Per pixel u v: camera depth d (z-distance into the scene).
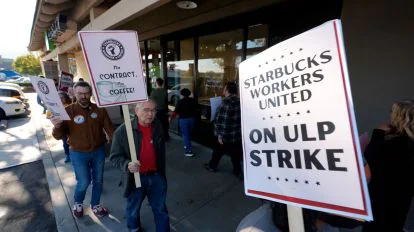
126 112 2.07
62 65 11.41
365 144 1.87
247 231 1.25
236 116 3.58
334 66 0.90
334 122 0.91
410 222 2.54
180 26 5.38
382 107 2.65
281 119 1.07
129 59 2.09
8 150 5.91
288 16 3.58
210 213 3.07
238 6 3.99
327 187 0.92
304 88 0.99
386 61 2.56
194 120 4.90
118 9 3.64
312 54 0.96
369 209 0.82
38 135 7.18
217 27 4.95
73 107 2.74
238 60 4.73
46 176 4.41
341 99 0.89
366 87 2.74
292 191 1.02
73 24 6.94
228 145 3.73
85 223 2.93
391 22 2.48
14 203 3.55
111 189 3.71
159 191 2.38
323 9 3.17
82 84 2.69
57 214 3.14
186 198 3.42
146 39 7.22
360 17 2.71
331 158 0.91
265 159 1.13
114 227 2.86
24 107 10.11
